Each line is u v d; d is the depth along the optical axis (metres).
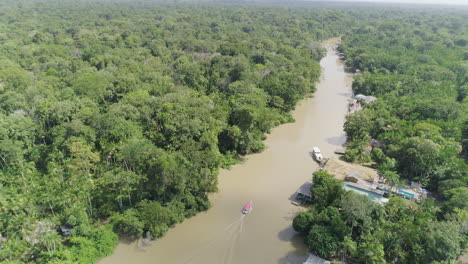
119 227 53.53
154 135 73.88
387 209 52.53
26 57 134.62
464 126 80.62
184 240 53.41
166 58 144.50
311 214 53.28
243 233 55.16
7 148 63.41
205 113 78.19
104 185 59.44
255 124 84.38
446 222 47.66
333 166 67.81
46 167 66.50
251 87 101.94
